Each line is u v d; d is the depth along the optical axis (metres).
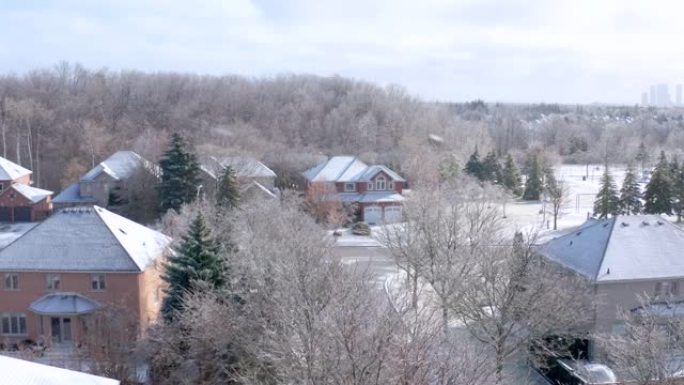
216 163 70.56
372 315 21.02
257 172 79.06
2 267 39.75
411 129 118.19
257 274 32.62
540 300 32.41
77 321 39.41
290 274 27.34
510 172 94.94
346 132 116.31
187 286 33.91
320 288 26.33
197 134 105.94
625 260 38.34
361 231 68.06
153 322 38.22
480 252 38.97
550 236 67.00
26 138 106.56
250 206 51.59
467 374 19.48
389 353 18.88
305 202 69.62
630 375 26.02
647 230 40.62
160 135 97.19
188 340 30.30
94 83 134.62
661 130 187.38
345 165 79.75
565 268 40.03
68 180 89.31
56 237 41.38
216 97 131.75
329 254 41.06
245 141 98.69
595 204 79.94
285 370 21.92
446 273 37.31
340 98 135.88
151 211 71.50
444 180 84.88
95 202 75.56
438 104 167.62
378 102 128.50
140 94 130.50
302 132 119.62
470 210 52.81
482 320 32.88
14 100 122.44
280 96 137.00
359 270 40.66
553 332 33.22
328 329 19.69
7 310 40.34
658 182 76.00
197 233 34.84
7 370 18.06
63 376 19.02
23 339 40.28
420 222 45.06
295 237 38.22
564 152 162.00
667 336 29.77
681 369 26.92
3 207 75.31
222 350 29.20
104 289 40.16
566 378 32.75
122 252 40.50
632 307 37.59
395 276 49.44
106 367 30.31
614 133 172.50
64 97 128.88
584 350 36.69
